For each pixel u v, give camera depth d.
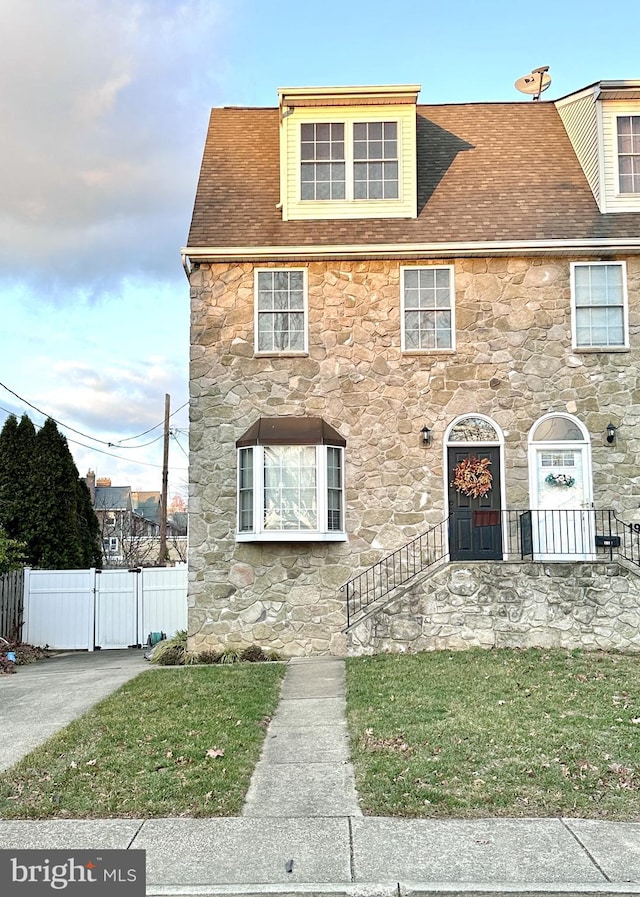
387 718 8.53
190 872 5.21
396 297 14.41
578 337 14.30
